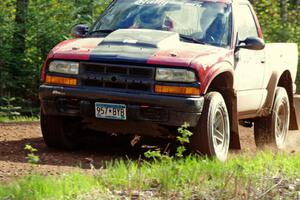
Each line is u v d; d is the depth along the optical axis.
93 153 14.50
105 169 11.91
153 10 15.19
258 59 15.80
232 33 14.88
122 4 15.66
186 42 14.44
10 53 28.41
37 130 17.98
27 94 29.05
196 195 10.06
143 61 13.29
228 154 15.51
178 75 13.22
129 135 16.09
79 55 13.66
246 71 15.20
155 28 14.81
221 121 14.08
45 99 13.92
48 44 29.25
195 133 13.54
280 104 17.25
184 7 15.12
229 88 14.45
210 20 14.92
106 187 10.37
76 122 14.41
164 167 11.10
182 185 10.55
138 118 13.37
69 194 9.73
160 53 13.50
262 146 17.25
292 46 18.25
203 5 15.20
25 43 29.27
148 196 9.93
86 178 10.55
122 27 15.05
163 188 10.27
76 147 14.82
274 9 33.97
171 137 14.27
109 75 13.44
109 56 13.44
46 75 13.96
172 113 13.23
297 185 10.92
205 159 13.12
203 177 10.89
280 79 18.11
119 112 13.43
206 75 13.38
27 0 29.52
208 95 13.70
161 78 13.25
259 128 17.11
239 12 15.64
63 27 29.45
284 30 32.66
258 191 10.28
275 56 16.86
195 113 13.23
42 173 11.49
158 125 13.55
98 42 14.16
